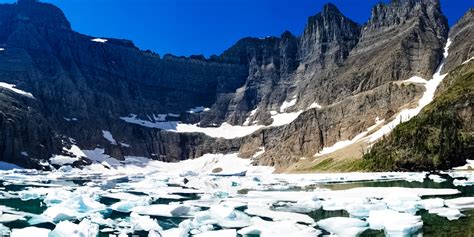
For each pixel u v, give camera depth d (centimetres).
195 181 12288
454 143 13512
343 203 5662
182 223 4194
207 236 3672
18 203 6462
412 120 15650
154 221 4462
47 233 3756
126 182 12525
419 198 5578
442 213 4556
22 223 4709
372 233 3859
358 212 5034
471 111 14688
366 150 17200
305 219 4741
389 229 3834
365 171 14675
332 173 15975
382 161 14362
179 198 7456
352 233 3878
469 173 11431
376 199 6106
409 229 3819
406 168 13600
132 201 6144
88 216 5100
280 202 6288
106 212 5569
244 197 7112
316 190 8056
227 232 3759
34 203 6462
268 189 9044
